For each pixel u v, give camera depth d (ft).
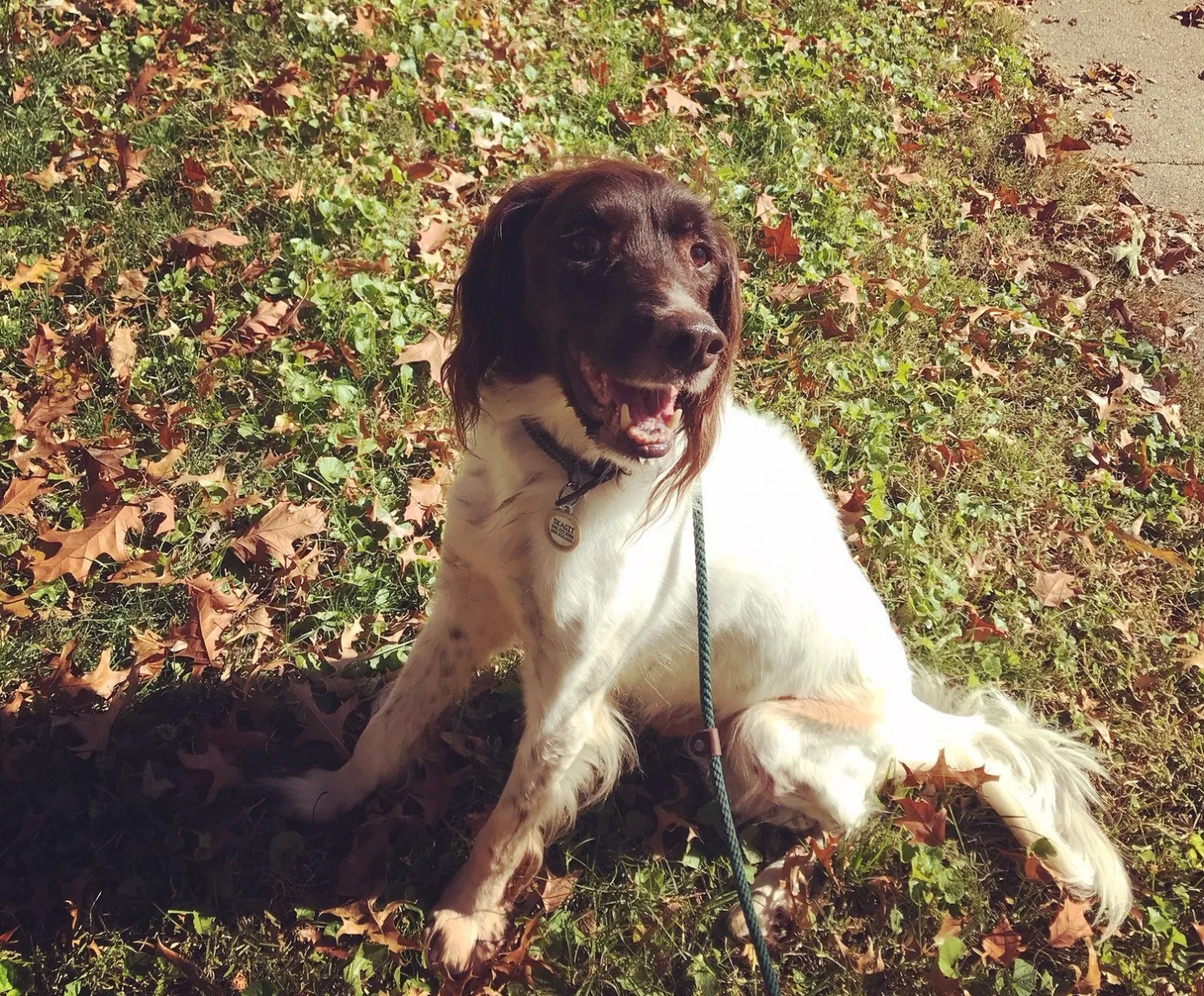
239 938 3.10
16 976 2.95
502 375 3.00
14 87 5.03
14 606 3.53
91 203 4.70
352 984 3.05
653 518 2.94
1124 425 5.18
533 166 5.45
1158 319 5.90
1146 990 3.32
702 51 6.80
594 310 2.79
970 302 5.52
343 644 3.73
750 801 3.58
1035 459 4.86
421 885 3.33
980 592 4.31
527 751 3.18
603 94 6.08
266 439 4.13
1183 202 7.07
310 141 5.27
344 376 4.38
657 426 2.77
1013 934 3.34
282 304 4.47
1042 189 6.70
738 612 3.34
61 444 3.93
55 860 3.18
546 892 3.33
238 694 3.57
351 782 3.43
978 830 3.63
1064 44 9.01
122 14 5.57
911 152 6.63
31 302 4.32
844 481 4.53
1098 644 4.23
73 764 3.33
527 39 6.44
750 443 3.43
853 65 7.27
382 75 5.68
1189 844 3.70
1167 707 4.09
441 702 3.43
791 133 6.24
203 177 4.86
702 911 3.37
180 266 4.60
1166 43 9.17
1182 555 4.64
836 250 5.48
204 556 3.82
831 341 5.04
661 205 2.89
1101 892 3.39
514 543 3.03
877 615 3.64
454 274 4.83
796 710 3.50
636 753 3.52
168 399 4.18
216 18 5.72
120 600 3.68
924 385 5.02
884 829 3.54
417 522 4.05
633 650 3.28
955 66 7.75
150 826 3.26
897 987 3.29
